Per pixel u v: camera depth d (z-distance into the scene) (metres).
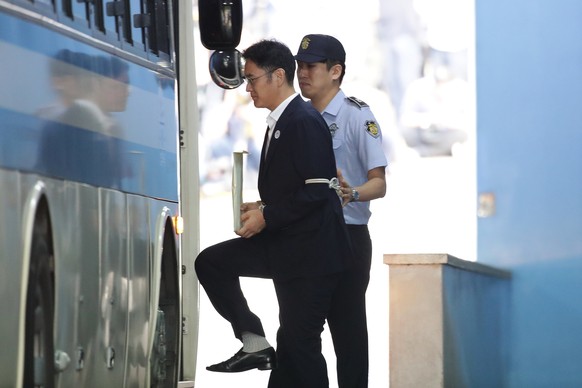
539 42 38.50
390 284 30.77
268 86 23.78
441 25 80.12
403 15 80.56
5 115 14.80
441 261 30.34
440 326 30.36
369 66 81.38
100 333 19.28
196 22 82.81
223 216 84.06
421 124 80.88
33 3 16.22
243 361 24.00
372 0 81.19
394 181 81.19
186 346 32.72
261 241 23.94
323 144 23.61
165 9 25.23
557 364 37.19
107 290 19.69
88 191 18.59
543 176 38.09
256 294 75.75
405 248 80.38
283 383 24.72
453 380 31.77
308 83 26.22
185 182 32.75
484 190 38.88
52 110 16.83
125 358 21.05
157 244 23.27
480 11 39.44
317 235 23.62
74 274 17.72
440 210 80.56
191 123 32.78
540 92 38.44
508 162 38.69
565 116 37.97
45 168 16.38
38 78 16.25
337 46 26.20
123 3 21.34
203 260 24.09
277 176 23.70
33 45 16.09
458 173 80.62
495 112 39.09
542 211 37.94
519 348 37.47
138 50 22.34
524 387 37.31
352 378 26.28
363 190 25.17
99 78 19.48
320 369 24.08
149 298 22.75
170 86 25.14
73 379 17.78
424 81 80.50
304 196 23.36
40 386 16.23
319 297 23.89
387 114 81.38
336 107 26.22
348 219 25.97
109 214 19.84
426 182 80.75
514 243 38.19
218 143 83.44
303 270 23.72
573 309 37.34
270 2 83.00
